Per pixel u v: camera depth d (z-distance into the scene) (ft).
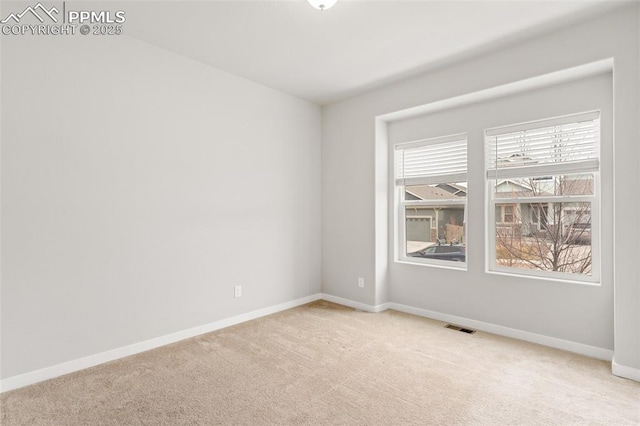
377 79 12.10
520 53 9.53
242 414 6.51
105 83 8.76
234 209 11.71
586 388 7.42
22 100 7.54
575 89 9.40
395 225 13.57
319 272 14.96
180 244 10.28
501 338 10.36
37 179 7.73
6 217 7.35
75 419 6.34
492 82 10.06
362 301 13.46
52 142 7.93
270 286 12.89
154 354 9.22
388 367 8.44
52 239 7.94
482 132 11.17
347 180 13.98
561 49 8.82
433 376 7.98
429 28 8.81
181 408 6.70
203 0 7.61
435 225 12.67
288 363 8.66
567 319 9.47
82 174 8.38
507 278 10.55
